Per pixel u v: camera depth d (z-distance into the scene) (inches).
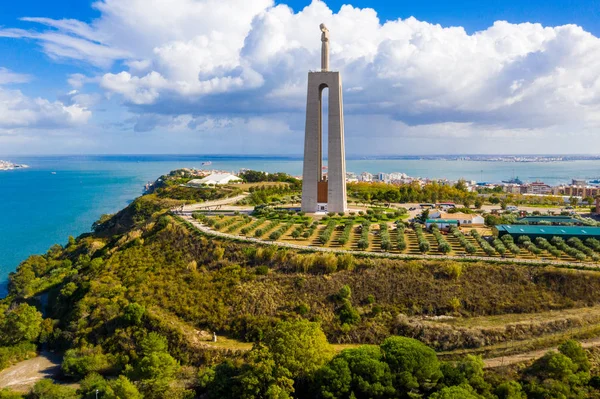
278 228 5526.6
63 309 4424.2
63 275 5620.1
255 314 3774.6
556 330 3356.3
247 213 6707.7
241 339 3614.7
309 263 4160.9
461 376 2812.5
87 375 3334.2
